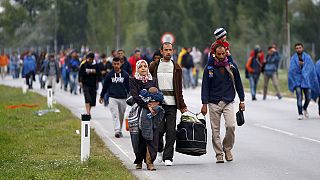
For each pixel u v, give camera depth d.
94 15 152.62
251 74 63.59
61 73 86.56
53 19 148.38
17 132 37.75
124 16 153.88
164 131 27.81
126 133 39.41
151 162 26.86
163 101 27.36
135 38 151.50
